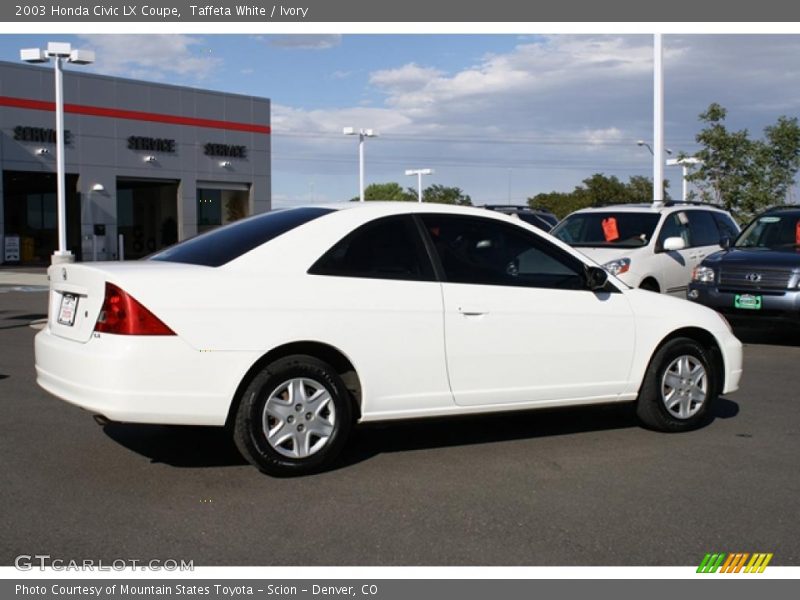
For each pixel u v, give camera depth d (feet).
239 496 16.22
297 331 16.84
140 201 148.36
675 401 21.66
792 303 35.45
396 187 230.07
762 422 23.21
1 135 115.55
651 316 21.30
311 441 17.43
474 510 15.72
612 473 18.21
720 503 16.34
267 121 148.36
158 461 18.38
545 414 23.82
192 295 16.12
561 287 20.24
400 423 18.56
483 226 19.71
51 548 13.74
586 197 184.96
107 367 15.58
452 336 18.52
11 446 19.47
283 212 19.24
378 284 17.87
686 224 42.83
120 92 128.26
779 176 72.02
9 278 91.66
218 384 16.20
